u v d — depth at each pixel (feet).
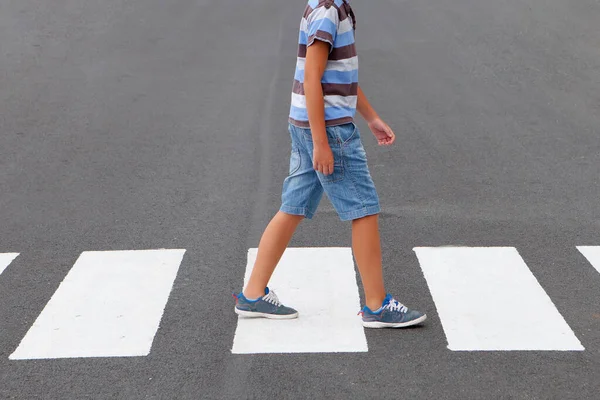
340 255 23.56
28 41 55.11
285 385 17.19
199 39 55.01
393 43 53.26
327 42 17.88
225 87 43.98
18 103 41.96
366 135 36.32
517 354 18.28
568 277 22.34
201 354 18.47
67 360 18.30
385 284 21.98
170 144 35.14
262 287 19.95
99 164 32.78
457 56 50.03
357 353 18.40
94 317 20.25
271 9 63.52
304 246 24.34
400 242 24.72
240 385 17.21
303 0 66.49
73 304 20.94
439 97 42.09
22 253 24.49
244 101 41.37
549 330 19.31
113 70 48.01
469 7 62.59
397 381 17.28
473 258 23.40
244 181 30.42
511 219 26.55
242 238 25.21
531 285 21.67
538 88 43.60
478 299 20.90
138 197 29.01
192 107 40.60
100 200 28.84
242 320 19.94
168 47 53.11
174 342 19.03
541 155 33.37
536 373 17.53
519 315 20.04
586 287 21.72
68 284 22.11
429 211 27.35
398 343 18.81
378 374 17.54
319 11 17.98
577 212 27.17
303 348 18.63
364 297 21.06
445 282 21.90
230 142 35.19
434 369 17.71
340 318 19.97
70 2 66.23
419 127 37.32
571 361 17.99
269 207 27.73
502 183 30.12
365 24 58.49
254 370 17.76
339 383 17.22
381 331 19.36
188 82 45.16
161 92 43.39
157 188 29.89
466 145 34.73
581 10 60.34
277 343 18.84
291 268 22.71
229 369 17.84
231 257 23.84
